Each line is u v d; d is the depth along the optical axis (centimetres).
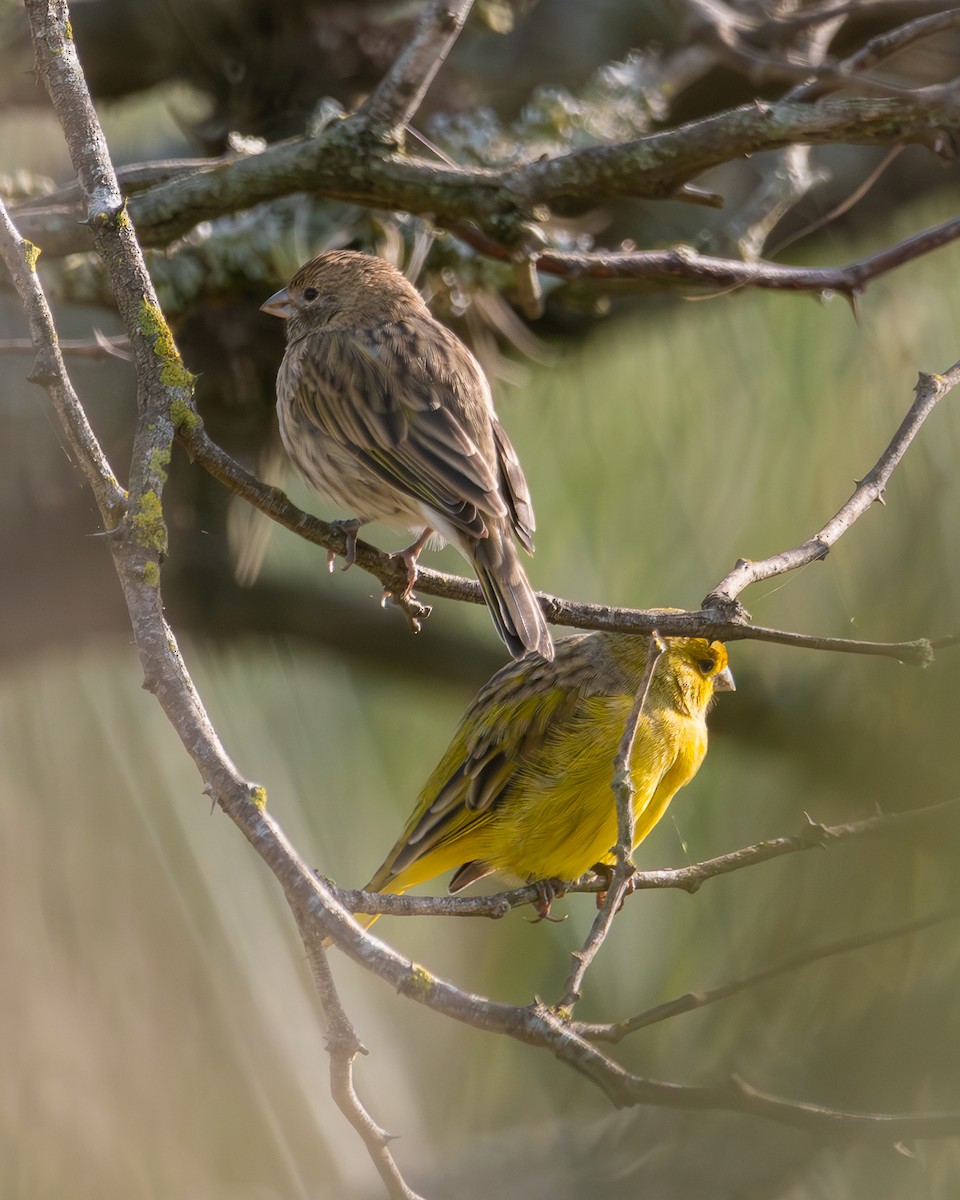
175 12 1208
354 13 1227
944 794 902
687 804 1049
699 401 1189
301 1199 973
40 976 988
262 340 1217
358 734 1170
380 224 1161
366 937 488
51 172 1288
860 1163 761
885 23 1259
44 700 1078
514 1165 929
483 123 1195
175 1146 971
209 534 1307
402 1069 1027
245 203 904
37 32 673
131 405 1270
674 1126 853
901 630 942
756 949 857
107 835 1042
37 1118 955
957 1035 754
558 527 1191
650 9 1280
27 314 599
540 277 1150
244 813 502
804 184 1133
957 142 815
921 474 984
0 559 1217
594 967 1002
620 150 853
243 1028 1011
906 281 1134
